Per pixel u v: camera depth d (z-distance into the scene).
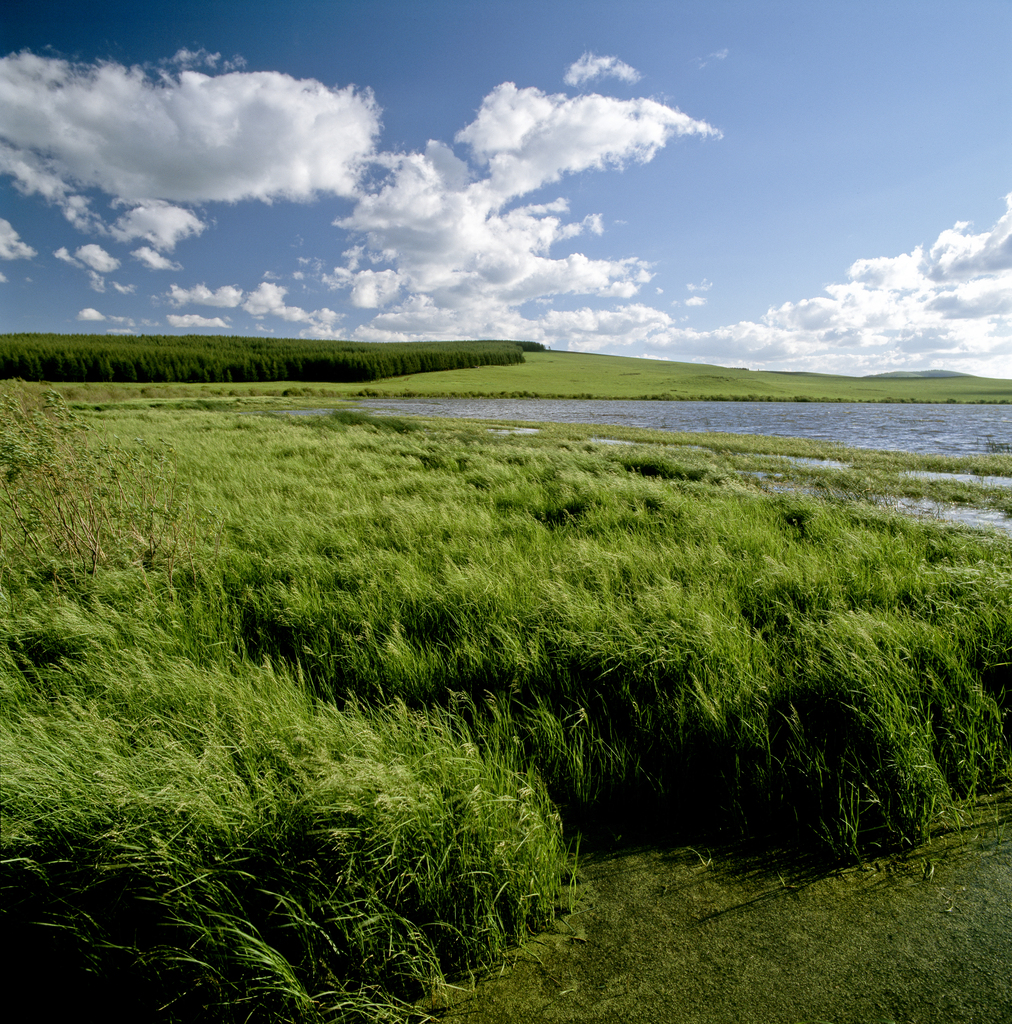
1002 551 5.30
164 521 5.09
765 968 1.76
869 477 12.44
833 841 2.24
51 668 3.11
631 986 1.72
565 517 7.31
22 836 1.74
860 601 3.96
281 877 1.83
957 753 2.54
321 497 7.85
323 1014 1.62
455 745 2.45
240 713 2.47
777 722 2.73
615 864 2.22
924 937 1.85
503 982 1.76
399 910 1.85
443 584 4.30
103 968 1.68
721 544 5.65
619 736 2.78
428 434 22.27
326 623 3.81
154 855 1.78
